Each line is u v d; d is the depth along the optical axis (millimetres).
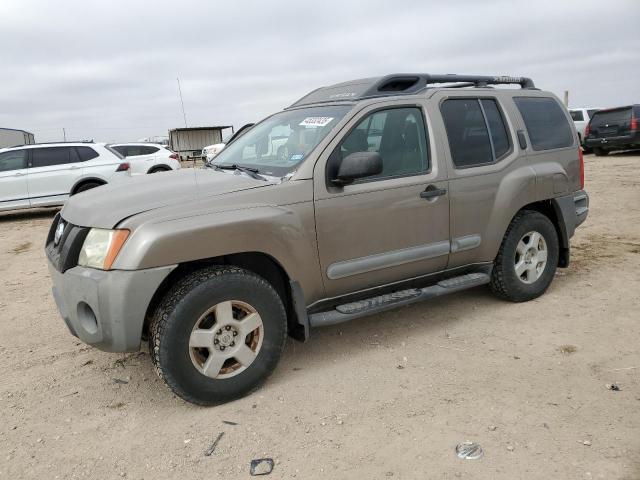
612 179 13125
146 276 2994
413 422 3008
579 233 7617
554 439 2775
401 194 3873
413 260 4004
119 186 3725
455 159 4215
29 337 4582
